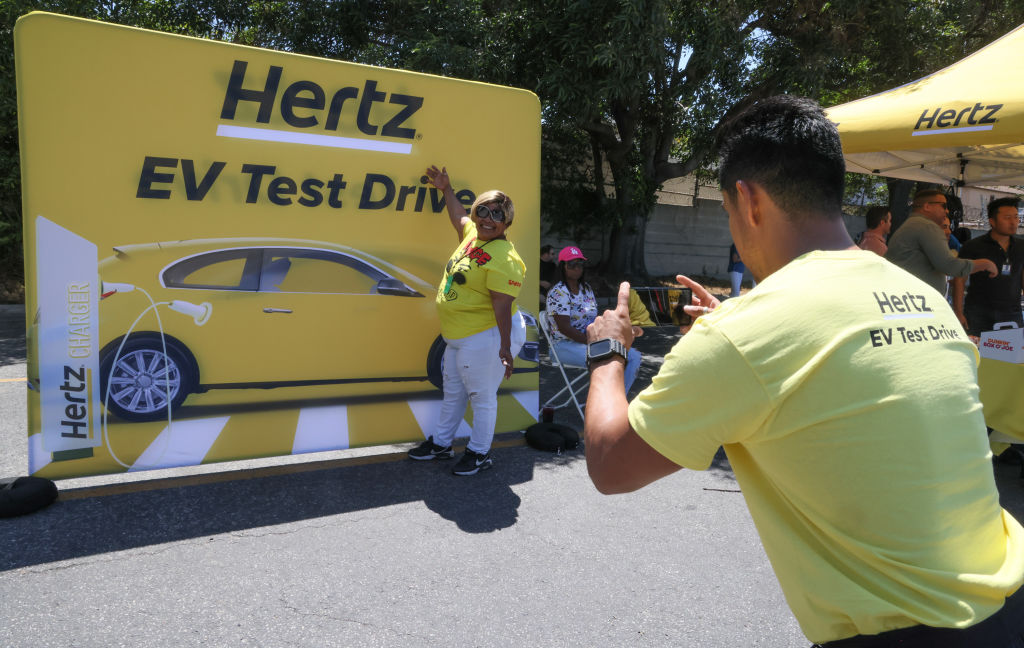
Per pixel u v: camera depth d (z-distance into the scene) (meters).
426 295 4.32
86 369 3.50
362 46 9.81
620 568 3.00
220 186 3.68
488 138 4.39
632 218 14.57
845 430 0.92
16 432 4.70
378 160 4.07
